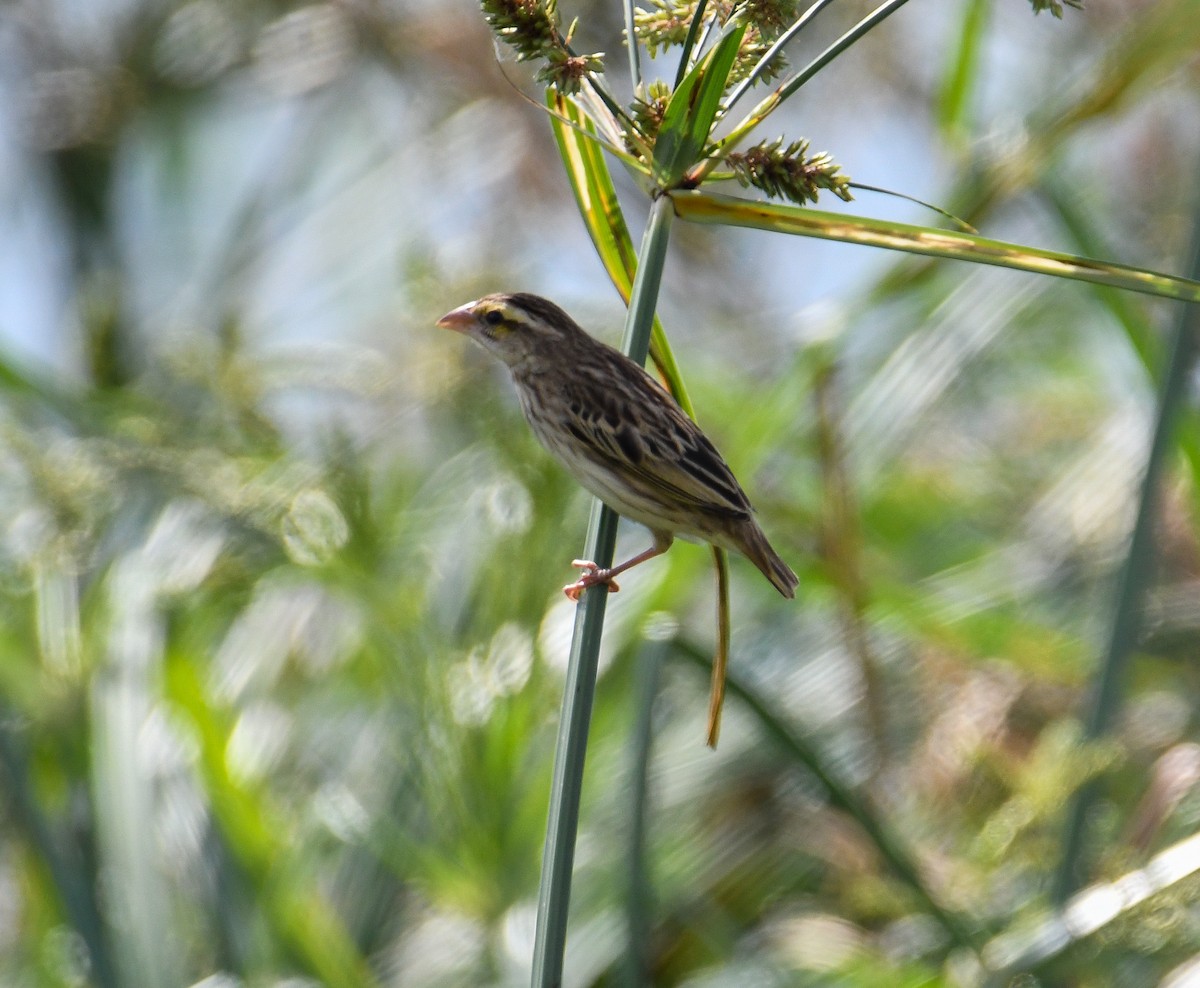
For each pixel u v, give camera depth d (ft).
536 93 59.21
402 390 38.24
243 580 37.81
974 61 37.52
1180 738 39.60
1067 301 49.01
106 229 68.23
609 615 37.42
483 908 32.45
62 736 35.17
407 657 31.53
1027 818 31.01
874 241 23.67
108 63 68.95
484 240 53.36
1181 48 35.81
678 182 23.89
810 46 58.90
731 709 40.63
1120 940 27.96
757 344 50.49
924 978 32.27
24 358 38.52
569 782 22.70
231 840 35.37
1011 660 41.70
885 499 48.39
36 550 35.58
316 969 34.37
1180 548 43.19
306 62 65.82
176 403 37.42
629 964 29.45
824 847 38.96
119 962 32.01
